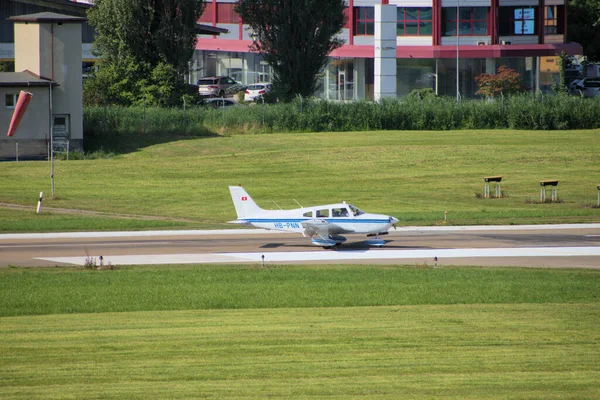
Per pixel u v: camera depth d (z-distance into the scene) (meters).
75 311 103.19
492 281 118.38
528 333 91.62
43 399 71.81
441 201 196.00
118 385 75.38
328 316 100.19
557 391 73.62
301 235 161.88
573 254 140.12
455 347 86.50
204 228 168.00
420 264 132.75
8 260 135.75
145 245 149.75
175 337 90.50
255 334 91.69
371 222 146.88
